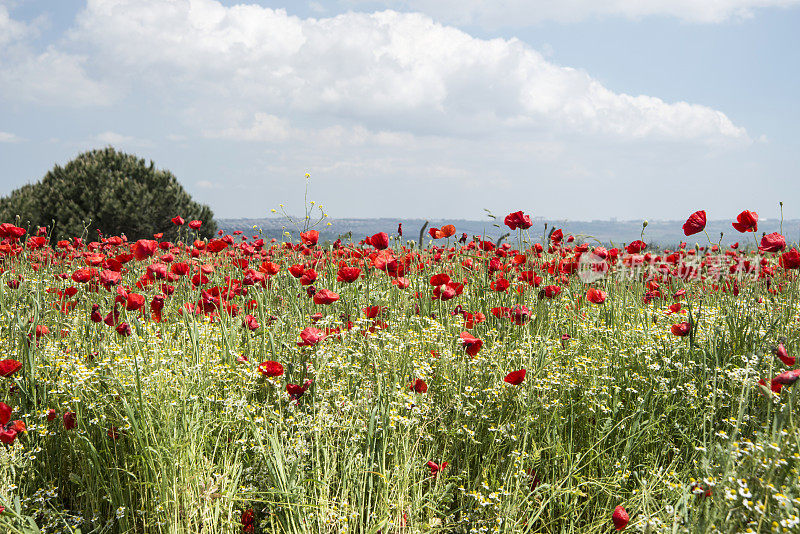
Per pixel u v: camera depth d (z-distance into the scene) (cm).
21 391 297
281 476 251
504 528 254
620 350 378
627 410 323
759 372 306
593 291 440
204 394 301
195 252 537
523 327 407
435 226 551
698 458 288
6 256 594
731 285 490
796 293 428
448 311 434
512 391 328
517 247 514
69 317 426
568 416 320
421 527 268
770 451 221
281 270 588
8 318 372
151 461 259
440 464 298
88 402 300
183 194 2300
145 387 297
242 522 263
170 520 245
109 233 2159
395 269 433
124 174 2236
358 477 272
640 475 292
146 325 392
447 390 333
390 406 301
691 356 353
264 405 301
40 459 296
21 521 231
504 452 309
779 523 191
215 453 297
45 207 2109
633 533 251
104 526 265
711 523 209
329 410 314
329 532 253
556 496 276
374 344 348
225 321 405
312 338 315
